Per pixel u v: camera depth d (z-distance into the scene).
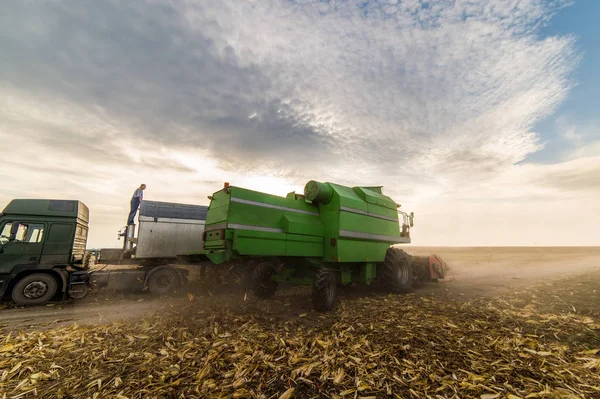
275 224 6.70
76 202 9.12
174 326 5.14
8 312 6.96
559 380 3.06
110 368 3.44
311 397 2.80
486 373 3.22
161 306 7.33
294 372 3.29
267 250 6.36
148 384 3.04
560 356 3.67
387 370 3.34
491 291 9.28
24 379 3.20
